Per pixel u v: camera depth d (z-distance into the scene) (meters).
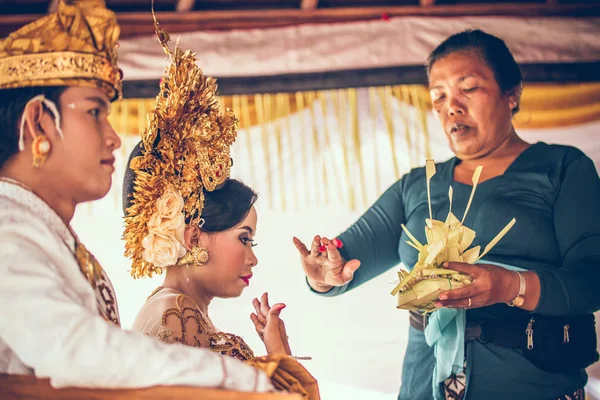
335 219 5.40
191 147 2.70
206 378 1.82
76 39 2.06
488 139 4.26
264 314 2.80
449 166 4.29
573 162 4.04
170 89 2.71
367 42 5.54
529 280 3.48
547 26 5.58
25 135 2.04
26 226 1.92
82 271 2.07
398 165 5.42
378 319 5.33
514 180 4.03
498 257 3.83
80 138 2.05
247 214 2.75
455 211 4.07
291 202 5.42
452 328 3.65
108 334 1.79
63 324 1.77
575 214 3.88
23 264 1.84
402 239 4.24
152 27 5.53
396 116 5.46
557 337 3.62
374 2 5.64
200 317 2.54
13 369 1.90
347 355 5.26
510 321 3.65
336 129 5.45
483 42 4.43
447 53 4.42
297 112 5.48
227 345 2.53
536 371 3.60
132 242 2.58
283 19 5.62
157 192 2.59
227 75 5.49
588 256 3.76
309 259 3.70
